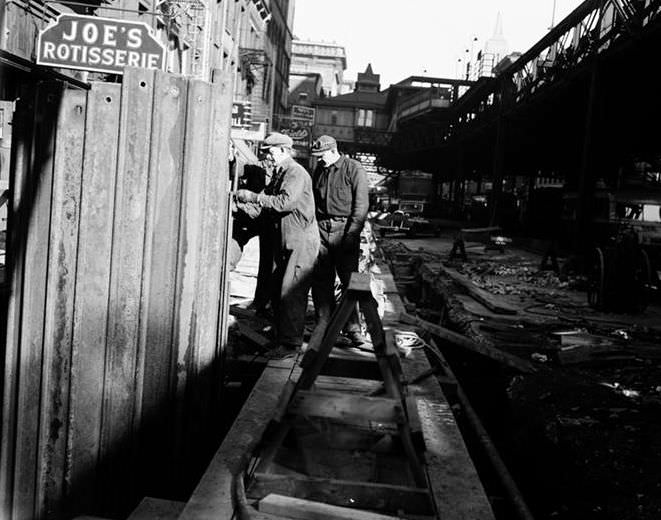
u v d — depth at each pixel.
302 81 92.31
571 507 4.50
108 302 4.04
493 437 6.66
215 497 3.29
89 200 3.98
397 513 3.22
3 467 4.12
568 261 16.80
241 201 5.59
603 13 17.86
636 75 18.23
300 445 3.92
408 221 33.53
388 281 11.87
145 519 3.58
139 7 19.25
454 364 9.03
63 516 4.16
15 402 4.09
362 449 3.94
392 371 3.67
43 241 4.00
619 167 28.20
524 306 11.25
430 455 3.87
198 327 4.26
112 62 10.48
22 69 12.84
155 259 4.09
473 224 40.66
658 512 4.05
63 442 4.11
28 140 3.95
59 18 10.38
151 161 3.98
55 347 4.06
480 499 3.36
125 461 4.15
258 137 24.02
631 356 7.68
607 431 5.30
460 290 13.30
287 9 58.91
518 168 46.53
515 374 7.12
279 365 5.42
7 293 4.10
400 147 64.88
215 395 4.71
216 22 27.84
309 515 3.03
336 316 3.66
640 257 11.23
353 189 5.85
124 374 4.10
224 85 4.16
